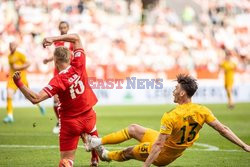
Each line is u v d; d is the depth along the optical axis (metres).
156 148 17.56
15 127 37.56
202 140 30.14
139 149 18.84
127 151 19.30
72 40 18.97
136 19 77.81
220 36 78.31
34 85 60.00
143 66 66.94
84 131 19.61
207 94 66.31
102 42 70.31
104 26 73.06
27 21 69.88
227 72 56.31
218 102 66.25
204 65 72.88
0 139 30.86
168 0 83.75
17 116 47.09
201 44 75.69
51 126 38.34
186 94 17.91
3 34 66.81
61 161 19.03
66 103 19.02
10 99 40.81
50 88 18.11
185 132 17.94
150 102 64.62
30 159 23.92
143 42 72.50
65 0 73.44
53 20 70.62
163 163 18.69
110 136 19.41
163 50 72.00
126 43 71.50
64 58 18.95
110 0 77.56
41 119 44.12
